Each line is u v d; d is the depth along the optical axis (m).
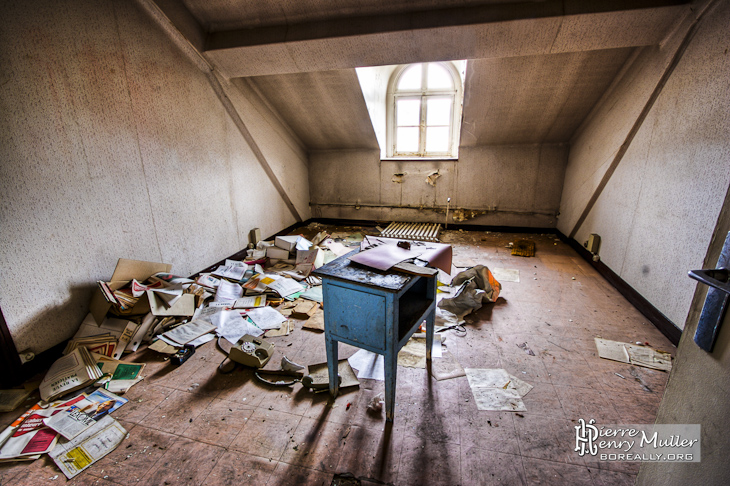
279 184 4.58
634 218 2.85
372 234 5.02
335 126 4.66
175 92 2.84
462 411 1.68
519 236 4.81
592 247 3.57
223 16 2.80
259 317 2.58
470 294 2.68
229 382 1.92
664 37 2.44
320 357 2.15
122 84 2.40
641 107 2.77
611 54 2.96
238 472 1.39
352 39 2.73
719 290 0.72
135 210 2.56
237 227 3.78
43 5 1.92
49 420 1.62
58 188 2.04
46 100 1.95
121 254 2.47
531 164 4.67
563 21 2.42
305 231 5.18
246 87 3.71
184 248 3.05
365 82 4.06
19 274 1.87
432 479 1.35
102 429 1.59
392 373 1.50
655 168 2.57
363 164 5.25
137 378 1.93
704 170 2.02
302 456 1.45
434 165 4.99
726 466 0.67
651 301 2.51
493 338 2.31
